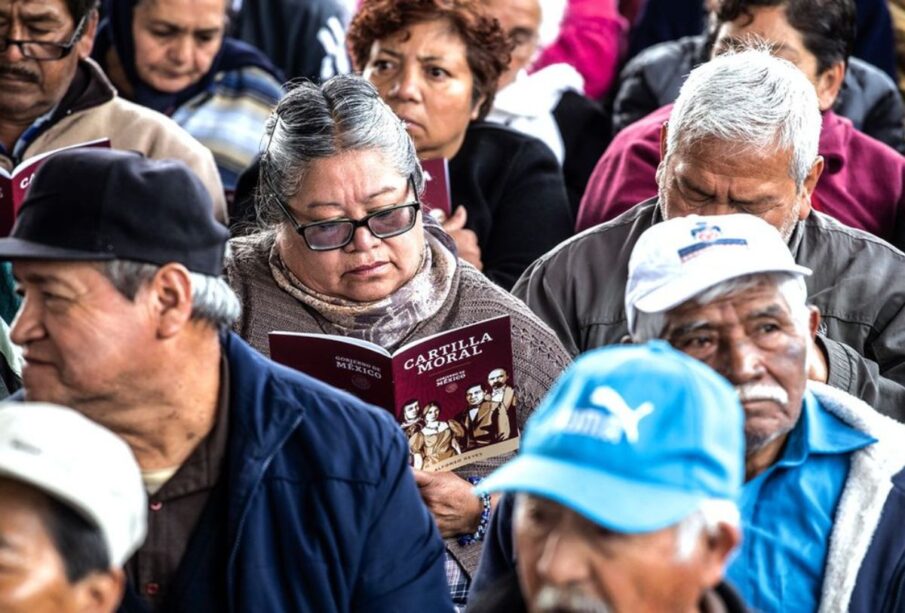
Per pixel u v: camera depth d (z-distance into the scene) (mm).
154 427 3760
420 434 4652
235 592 3801
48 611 3045
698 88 5195
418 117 6625
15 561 3008
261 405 3875
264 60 8172
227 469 3834
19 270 3686
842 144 6816
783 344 3861
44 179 3689
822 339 5160
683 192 5227
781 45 6543
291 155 4871
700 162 5148
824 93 6699
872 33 9195
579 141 8375
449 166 6984
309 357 4570
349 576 3885
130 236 3633
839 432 4023
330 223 4863
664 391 2904
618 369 2947
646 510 2805
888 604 3855
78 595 3096
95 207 3625
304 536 3852
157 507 3828
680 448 2859
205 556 3824
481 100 6898
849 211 6801
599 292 5777
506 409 4762
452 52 6637
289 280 5055
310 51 9055
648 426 2871
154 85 7781
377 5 6652
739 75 5164
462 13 6629
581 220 7113
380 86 6664
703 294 3844
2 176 5316
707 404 2922
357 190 4848
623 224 5855
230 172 7879
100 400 3695
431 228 5277
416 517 4016
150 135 6754
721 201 5156
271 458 3844
